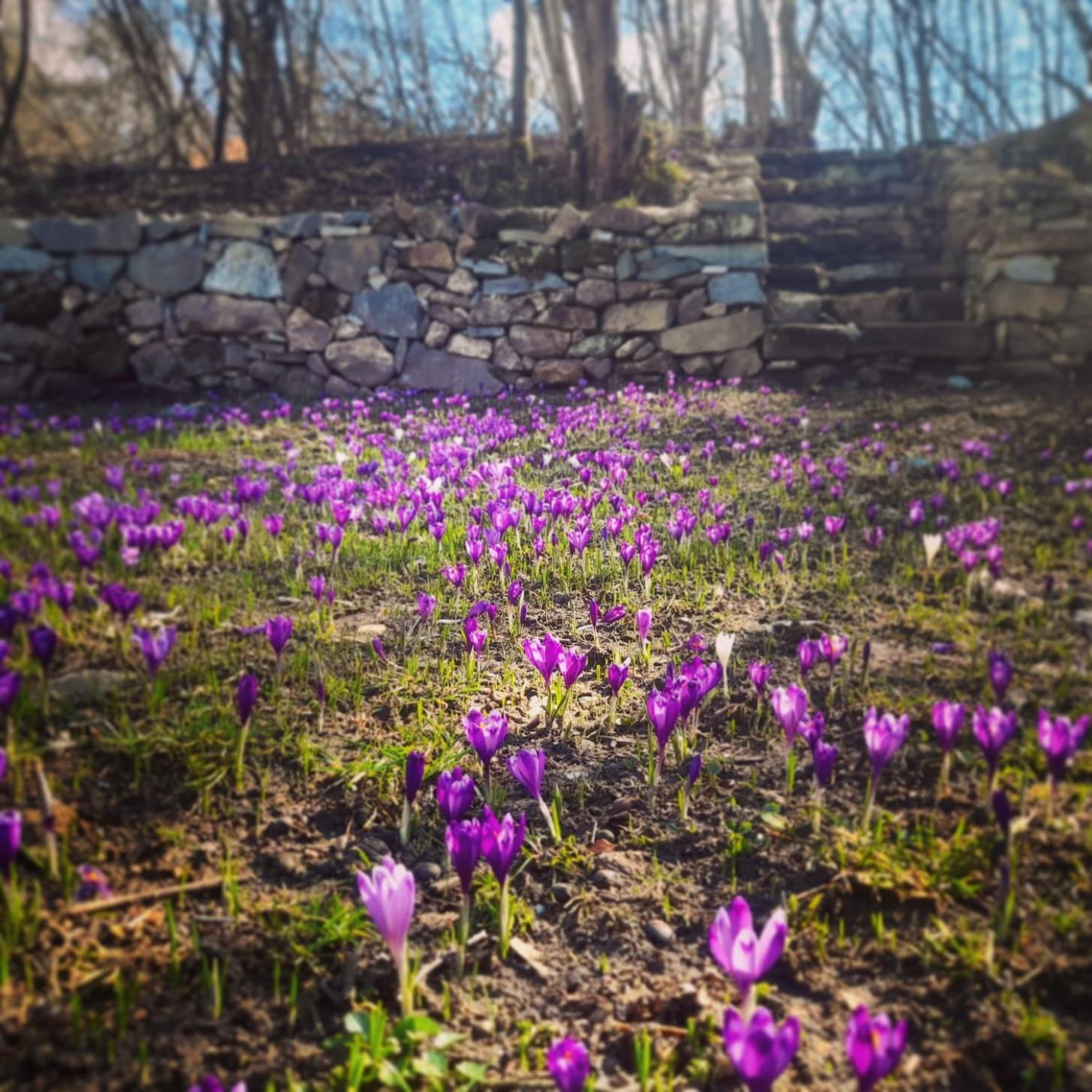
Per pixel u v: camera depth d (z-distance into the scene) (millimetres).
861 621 3443
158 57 16922
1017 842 2062
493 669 3070
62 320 9039
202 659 2965
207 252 8984
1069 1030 1574
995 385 7559
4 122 13406
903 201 10594
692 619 3500
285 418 7520
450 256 8688
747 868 2094
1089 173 9430
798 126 16078
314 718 2674
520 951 1860
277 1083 1522
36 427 7340
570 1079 1335
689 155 11797
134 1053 1550
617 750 2605
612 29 9375
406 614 3514
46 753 2332
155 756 2400
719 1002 1715
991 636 3260
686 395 7711
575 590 3777
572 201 9945
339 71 17094
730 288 8289
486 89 17438
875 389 7688
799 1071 1540
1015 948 1762
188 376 9039
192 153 18719
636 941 1896
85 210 10203
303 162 11805
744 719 2762
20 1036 1551
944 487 5027
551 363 8562
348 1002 1716
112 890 1937
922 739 2566
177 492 5289
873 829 2184
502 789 2379
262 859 2092
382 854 2137
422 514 4434
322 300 8859
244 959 1781
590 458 5730
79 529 4254
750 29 18188
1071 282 7625
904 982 1730
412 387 8742
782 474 5176
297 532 4504
